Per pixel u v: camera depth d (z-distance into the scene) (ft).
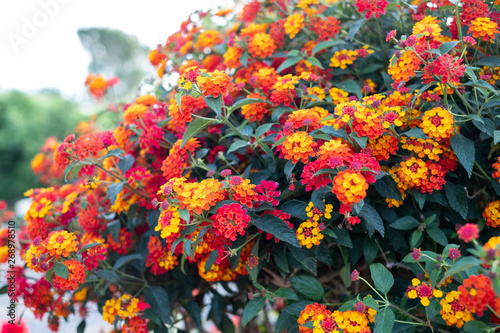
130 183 1.92
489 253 1.28
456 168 1.78
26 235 2.13
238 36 2.27
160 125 1.98
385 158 1.69
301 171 1.78
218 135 2.00
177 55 2.42
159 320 1.93
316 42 2.09
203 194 1.58
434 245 1.75
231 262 1.72
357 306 1.54
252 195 1.64
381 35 2.09
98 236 2.03
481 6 1.75
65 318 2.14
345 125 1.69
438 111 1.62
